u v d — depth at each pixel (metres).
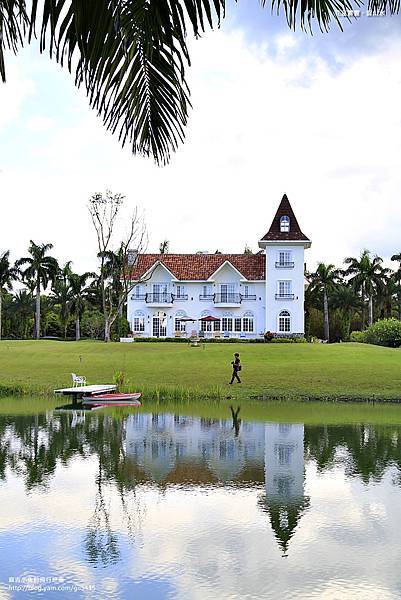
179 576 8.15
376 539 9.57
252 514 10.84
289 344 52.22
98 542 9.41
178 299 68.19
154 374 36.84
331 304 90.06
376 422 22.20
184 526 10.20
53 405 27.77
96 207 65.00
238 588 7.76
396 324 58.16
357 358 41.84
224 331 67.56
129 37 4.07
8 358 43.59
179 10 4.06
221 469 14.41
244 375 35.66
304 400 29.62
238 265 69.19
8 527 10.11
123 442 18.00
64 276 89.56
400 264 87.06
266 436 19.09
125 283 65.19
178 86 4.36
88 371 38.34
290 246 65.94
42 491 12.36
